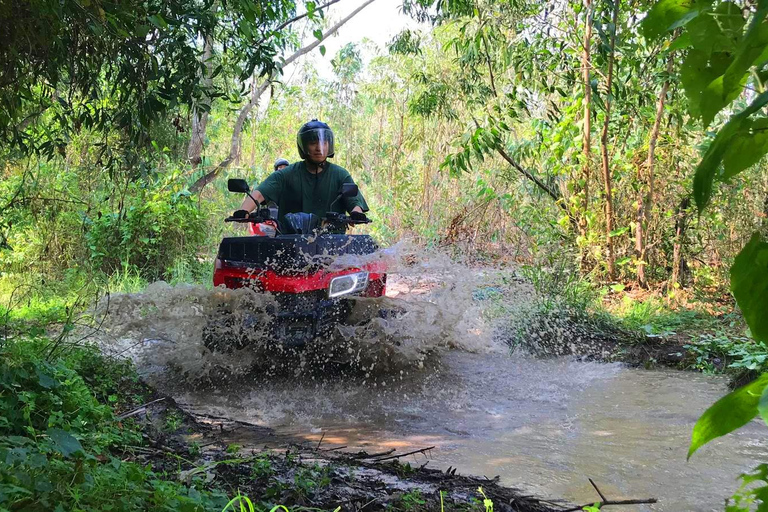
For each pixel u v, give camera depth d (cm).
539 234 1097
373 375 632
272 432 470
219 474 361
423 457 418
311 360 627
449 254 1330
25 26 425
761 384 55
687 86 62
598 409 530
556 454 423
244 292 605
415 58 1869
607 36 948
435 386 601
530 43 1066
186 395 571
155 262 1250
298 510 308
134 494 270
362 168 2067
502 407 539
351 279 618
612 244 1026
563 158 1089
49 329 759
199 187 1495
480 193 1295
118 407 506
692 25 60
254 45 525
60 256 1192
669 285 984
